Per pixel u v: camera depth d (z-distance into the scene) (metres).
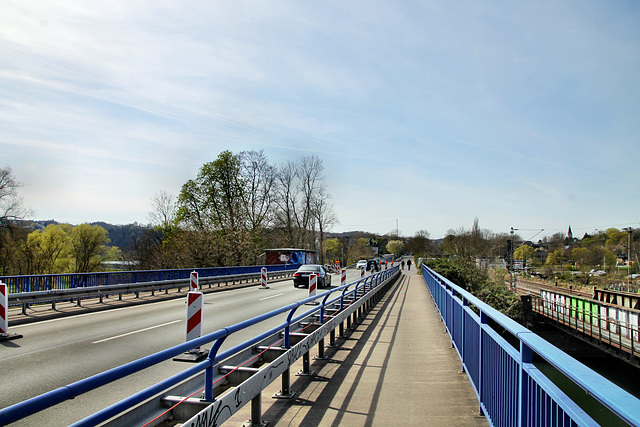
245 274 30.86
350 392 6.12
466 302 7.06
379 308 17.48
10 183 38.06
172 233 42.75
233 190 46.59
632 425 1.59
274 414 5.21
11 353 8.45
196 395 4.55
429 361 8.03
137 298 18.39
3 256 40.22
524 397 3.31
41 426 4.93
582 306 28.28
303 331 8.91
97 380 2.54
